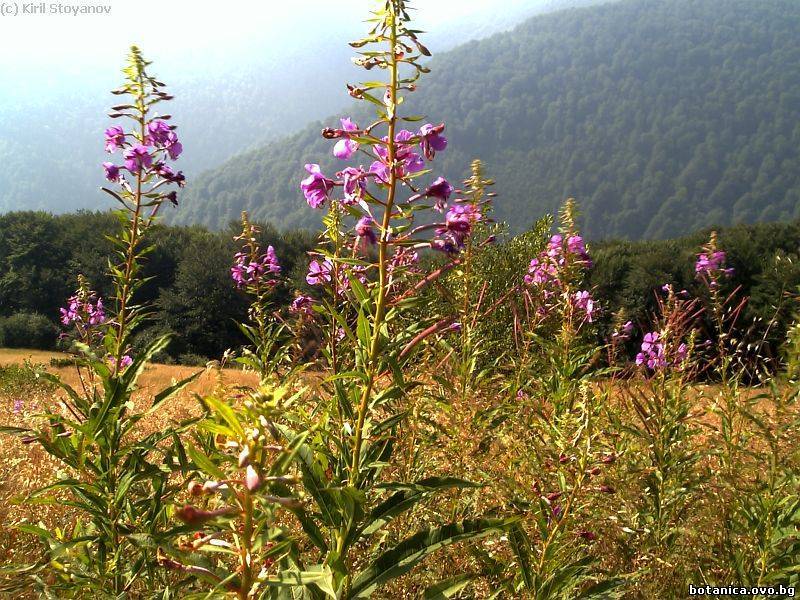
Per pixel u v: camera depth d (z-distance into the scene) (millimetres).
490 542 2977
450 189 2559
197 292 32094
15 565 2658
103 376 2713
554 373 3961
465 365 3811
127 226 3270
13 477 3971
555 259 4289
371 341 2328
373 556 2803
